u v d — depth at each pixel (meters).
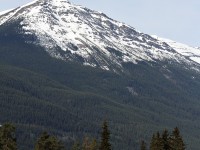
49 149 119.56
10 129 110.00
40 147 119.50
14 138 110.56
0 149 108.25
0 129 110.06
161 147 125.25
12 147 109.00
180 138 125.50
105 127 123.69
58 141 123.88
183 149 125.25
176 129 126.31
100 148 122.69
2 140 108.94
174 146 125.31
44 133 121.50
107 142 122.88
